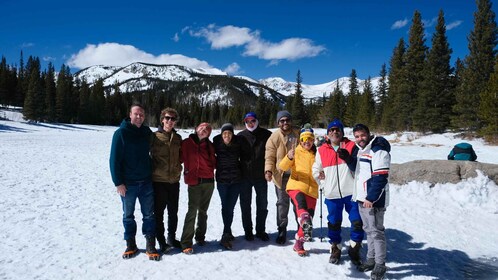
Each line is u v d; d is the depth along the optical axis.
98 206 6.88
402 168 8.15
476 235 5.27
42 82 80.00
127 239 4.25
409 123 35.16
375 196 3.55
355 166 4.06
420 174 7.78
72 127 59.62
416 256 4.42
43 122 64.12
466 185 7.15
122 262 4.07
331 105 62.00
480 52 27.84
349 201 4.13
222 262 4.11
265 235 4.93
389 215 6.27
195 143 4.53
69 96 75.56
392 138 31.02
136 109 4.16
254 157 4.77
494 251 4.64
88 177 10.44
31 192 7.95
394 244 4.85
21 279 3.58
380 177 3.56
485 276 3.88
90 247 4.54
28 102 62.59
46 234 5.04
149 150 4.36
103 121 81.88
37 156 15.39
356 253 4.05
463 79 28.55
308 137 4.38
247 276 3.73
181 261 4.13
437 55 31.17
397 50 40.38
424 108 31.19
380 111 48.69
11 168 11.52
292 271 3.88
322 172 4.24
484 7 28.08
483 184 7.08
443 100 30.55
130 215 4.25
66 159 14.76
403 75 35.91
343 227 5.56
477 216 6.27
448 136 27.61
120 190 4.10
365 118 44.72
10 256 4.18
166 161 4.39
